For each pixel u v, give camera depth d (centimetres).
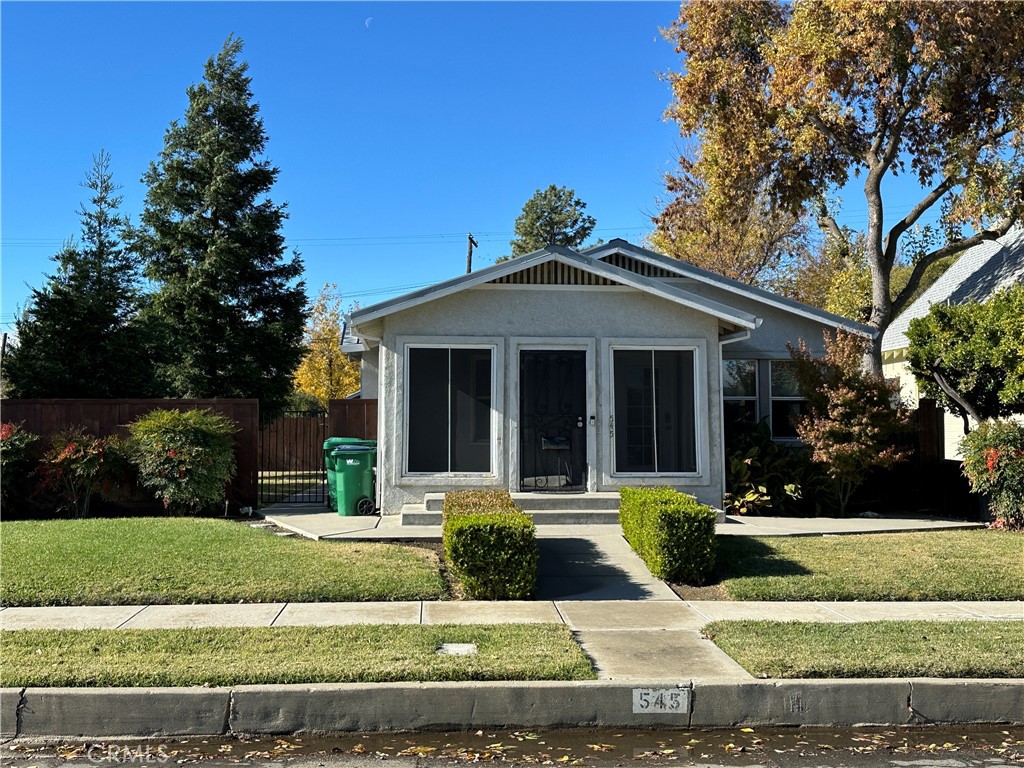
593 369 1180
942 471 1330
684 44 1841
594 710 512
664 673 544
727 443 1320
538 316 1184
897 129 1603
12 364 1738
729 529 1084
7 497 1219
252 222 2288
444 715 506
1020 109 1466
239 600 752
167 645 591
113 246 2067
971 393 1269
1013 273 1836
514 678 526
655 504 873
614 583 837
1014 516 1118
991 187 1505
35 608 725
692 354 1199
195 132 2391
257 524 1153
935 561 895
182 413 1248
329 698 502
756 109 1752
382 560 867
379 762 457
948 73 1510
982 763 461
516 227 5259
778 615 720
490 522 784
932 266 3281
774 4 1772
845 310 2325
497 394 1169
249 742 488
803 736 505
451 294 1170
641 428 1185
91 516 1242
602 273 1170
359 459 1211
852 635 632
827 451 1202
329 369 3603
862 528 1093
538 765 455
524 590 777
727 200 1919
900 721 523
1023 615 723
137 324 1881
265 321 2373
